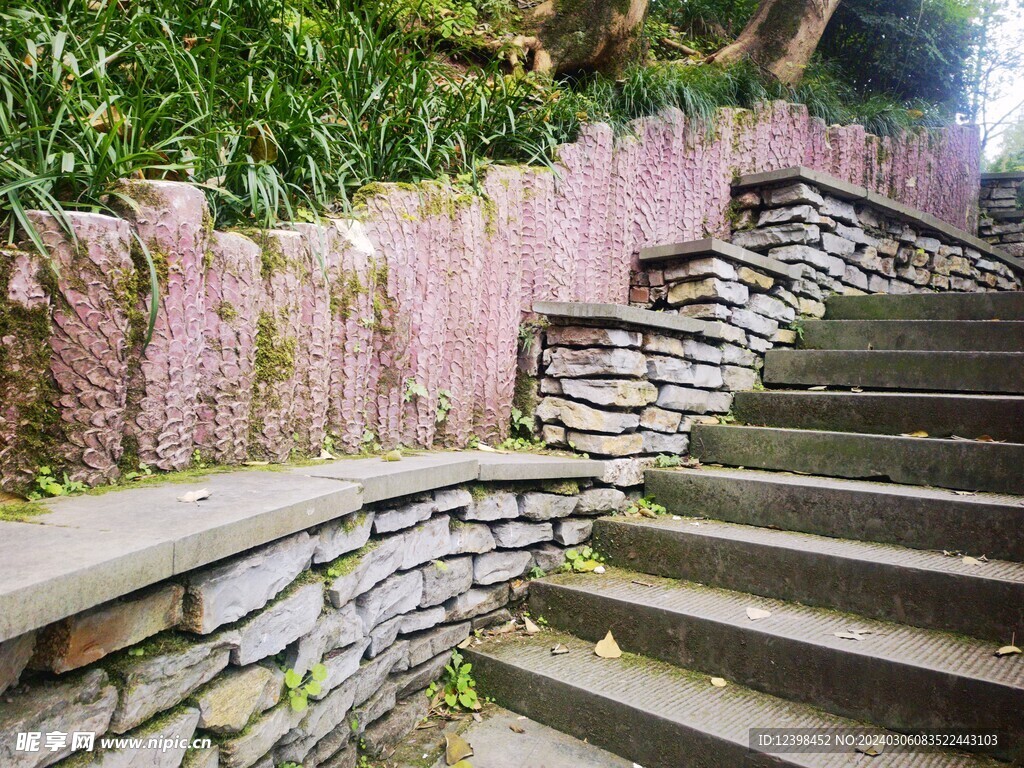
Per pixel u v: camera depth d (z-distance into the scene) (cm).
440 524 251
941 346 389
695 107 454
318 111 288
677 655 251
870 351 379
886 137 579
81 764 123
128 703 133
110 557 118
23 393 163
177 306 194
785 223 457
